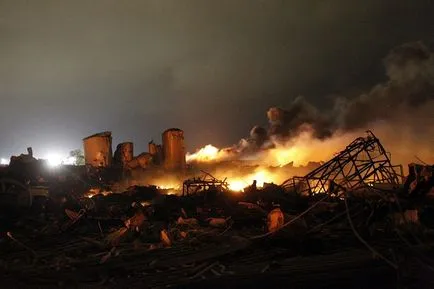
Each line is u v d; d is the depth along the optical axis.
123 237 13.89
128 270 10.43
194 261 10.81
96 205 20.62
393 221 12.34
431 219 13.41
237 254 11.30
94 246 13.70
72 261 11.66
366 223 12.68
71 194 23.59
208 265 10.36
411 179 15.42
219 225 15.73
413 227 12.04
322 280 8.51
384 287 8.18
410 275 8.32
